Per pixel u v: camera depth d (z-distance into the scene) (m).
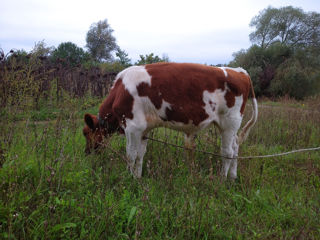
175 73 2.87
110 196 2.28
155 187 2.67
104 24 45.72
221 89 2.99
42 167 2.53
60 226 1.79
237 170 3.53
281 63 20.38
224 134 3.20
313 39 26.98
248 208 2.53
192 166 2.95
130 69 3.04
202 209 2.17
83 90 8.30
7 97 4.79
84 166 2.89
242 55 22.33
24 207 1.90
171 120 2.99
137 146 3.04
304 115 6.50
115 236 1.92
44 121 5.24
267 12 28.64
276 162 3.96
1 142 2.78
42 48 6.48
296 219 2.35
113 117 3.25
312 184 3.13
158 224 2.05
